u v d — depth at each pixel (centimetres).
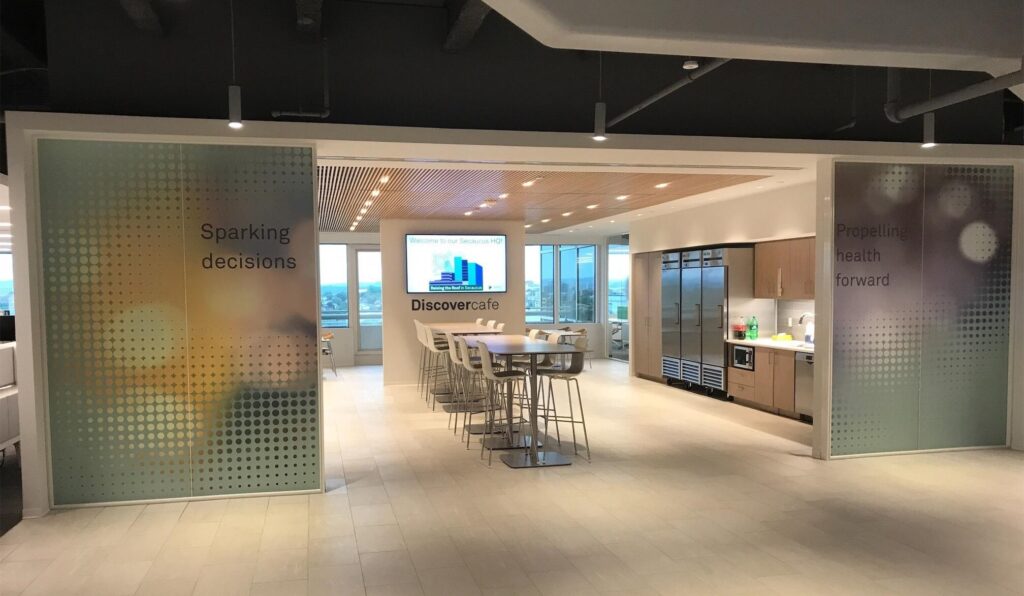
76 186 434
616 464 553
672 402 864
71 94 430
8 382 558
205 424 459
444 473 529
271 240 461
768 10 312
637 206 893
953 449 590
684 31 303
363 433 683
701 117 525
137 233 443
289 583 331
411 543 383
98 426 446
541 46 496
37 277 430
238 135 442
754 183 698
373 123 471
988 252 585
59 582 334
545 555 365
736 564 352
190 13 444
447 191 722
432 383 1034
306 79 460
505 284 1077
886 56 335
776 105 538
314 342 469
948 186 575
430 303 1051
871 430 573
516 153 506
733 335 852
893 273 569
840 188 554
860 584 328
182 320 452
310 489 475
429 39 478
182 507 446
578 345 582
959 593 318
